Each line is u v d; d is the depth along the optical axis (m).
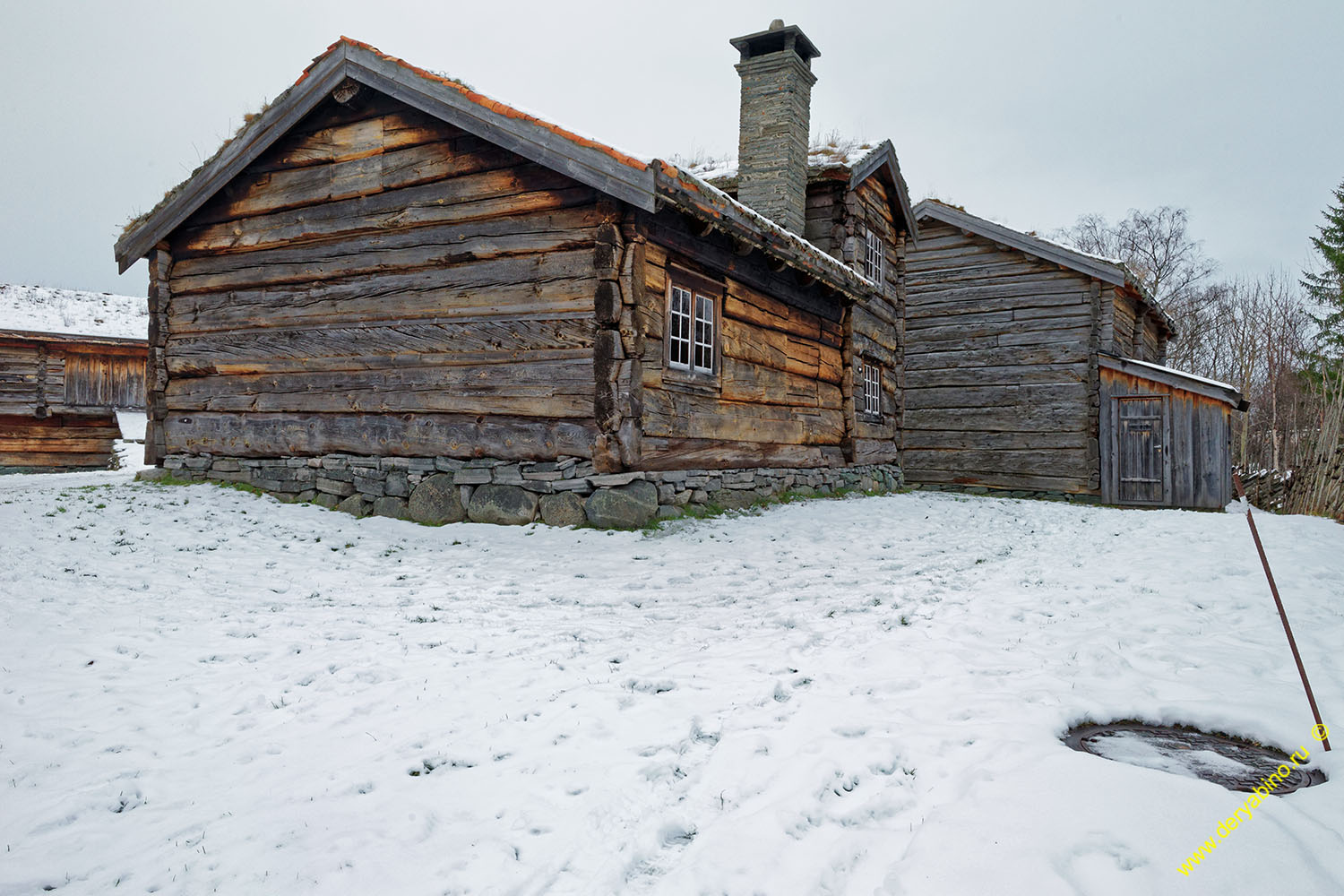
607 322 7.97
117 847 2.73
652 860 2.57
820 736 3.36
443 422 8.97
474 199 8.80
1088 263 14.70
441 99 8.35
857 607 5.68
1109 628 4.97
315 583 6.43
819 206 13.36
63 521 7.81
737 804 2.86
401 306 9.29
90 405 20.70
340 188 9.63
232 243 10.48
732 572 6.81
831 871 2.37
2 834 2.82
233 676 4.37
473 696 4.00
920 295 16.52
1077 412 14.91
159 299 11.05
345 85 9.20
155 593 5.96
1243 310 33.94
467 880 2.47
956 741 3.21
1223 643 4.57
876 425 14.39
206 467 10.85
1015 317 15.59
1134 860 2.23
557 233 8.34
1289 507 15.65
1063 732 3.37
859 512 10.66
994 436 15.64
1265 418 32.94
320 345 9.88
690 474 8.96
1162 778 2.68
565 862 2.56
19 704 3.94
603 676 4.27
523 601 5.87
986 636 4.88
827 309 12.52
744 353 10.09
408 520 8.90
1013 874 2.21
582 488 8.16
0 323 19.89
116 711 3.89
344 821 2.84
